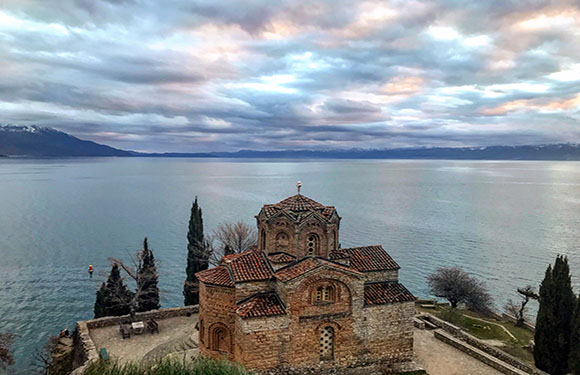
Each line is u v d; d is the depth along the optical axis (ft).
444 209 505.25
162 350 129.59
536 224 410.52
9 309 217.36
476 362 121.49
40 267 283.59
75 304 225.15
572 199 610.24
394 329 118.42
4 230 386.11
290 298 106.73
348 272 111.75
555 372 122.93
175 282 257.34
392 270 125.39
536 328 126.93
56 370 146.30
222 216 447.01
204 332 116.98
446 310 193.36
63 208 518.37
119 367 78.84
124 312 167.32
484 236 357.41
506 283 250.16
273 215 119.96
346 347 113.70
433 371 116.06
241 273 112.16
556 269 124.26
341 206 523.29
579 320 118.73
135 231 387.96
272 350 106.22
